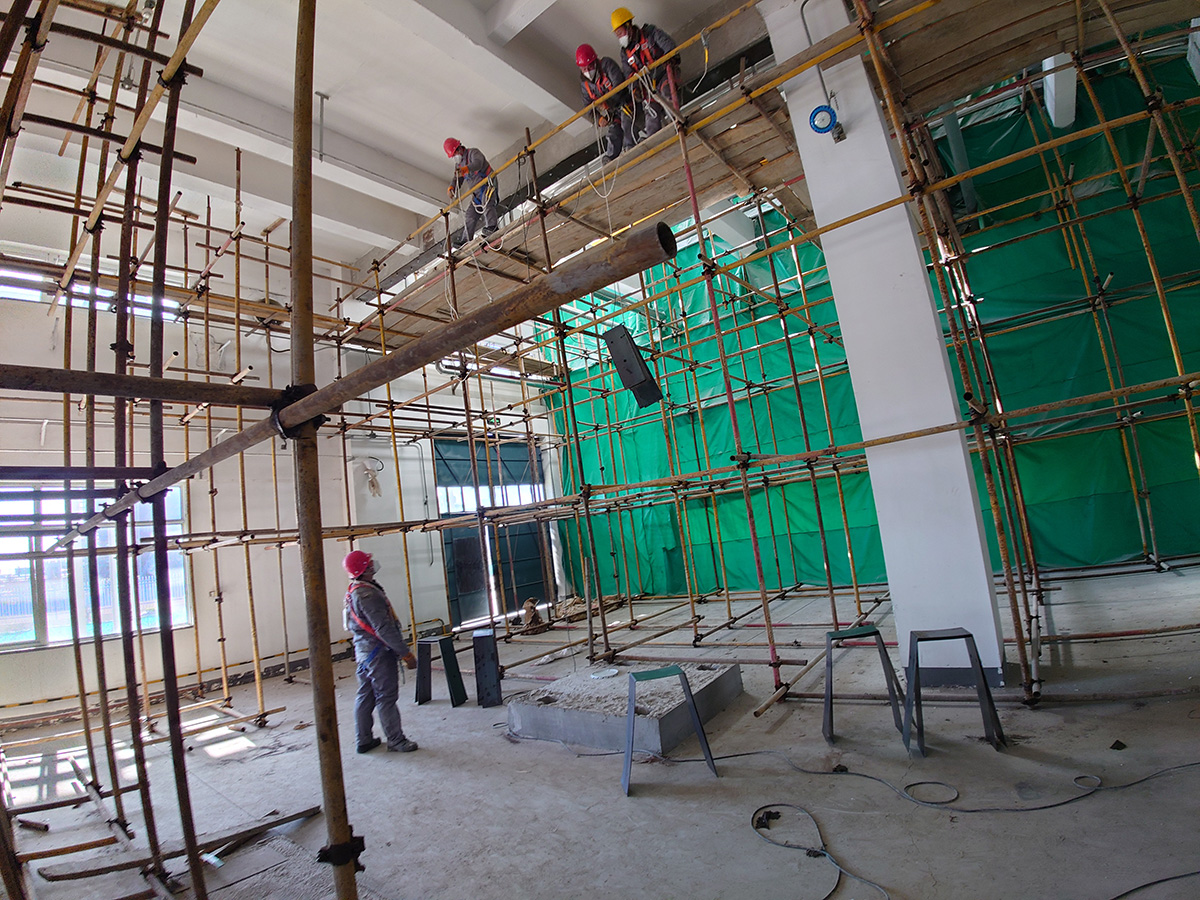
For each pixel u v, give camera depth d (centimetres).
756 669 513
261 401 144
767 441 923
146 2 484
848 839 243
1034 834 228
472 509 1089
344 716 548
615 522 1124
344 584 891
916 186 330
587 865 253
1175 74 647
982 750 299
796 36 433
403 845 292
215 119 574
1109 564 669
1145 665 367
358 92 627
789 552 915
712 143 487
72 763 475
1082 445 701
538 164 687
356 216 777
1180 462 658
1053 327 714
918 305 393
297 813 332
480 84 632
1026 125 727
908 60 432
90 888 268
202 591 758
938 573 385
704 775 319
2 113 237
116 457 264
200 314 636
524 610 920
